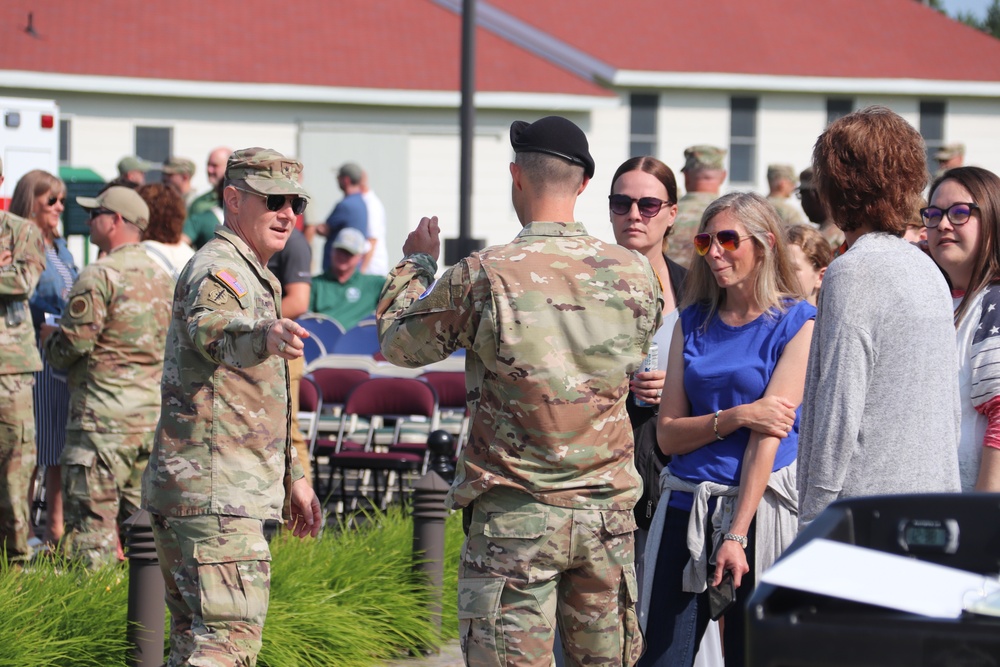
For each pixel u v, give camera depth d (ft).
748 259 39.68
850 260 32.32
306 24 220.23
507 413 33.40
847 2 260.01
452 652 57.41
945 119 240.12
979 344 36.45
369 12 227.40
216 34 212.23
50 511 74.90
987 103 240.94
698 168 79.71
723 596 38.24
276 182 41.04
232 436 39.86
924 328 31.55
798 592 20.89
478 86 212.02
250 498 39.86
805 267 53.11
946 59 244.22
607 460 34.06
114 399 60.29
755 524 39.32
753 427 38.27
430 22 228.43
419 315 33.96
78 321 59.16
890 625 19.43
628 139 225.97
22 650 44.37
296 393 74.69
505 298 33.14
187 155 203.31
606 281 34.09
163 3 217.77
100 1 214.48
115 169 200.44
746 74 228.02
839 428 31.53
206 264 39.70
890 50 244.22
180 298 39.96
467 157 134.31
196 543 39.34
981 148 241.55
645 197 46.52
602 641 34.42
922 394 31.55
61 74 194.70
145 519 45.55
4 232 60.08
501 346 33.06
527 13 243.60
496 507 33.45
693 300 41.88
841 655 19.58
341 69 209.77
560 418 33.19
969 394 36.50
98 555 59.82
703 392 40.01
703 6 250.57
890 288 31.73
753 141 231.30
